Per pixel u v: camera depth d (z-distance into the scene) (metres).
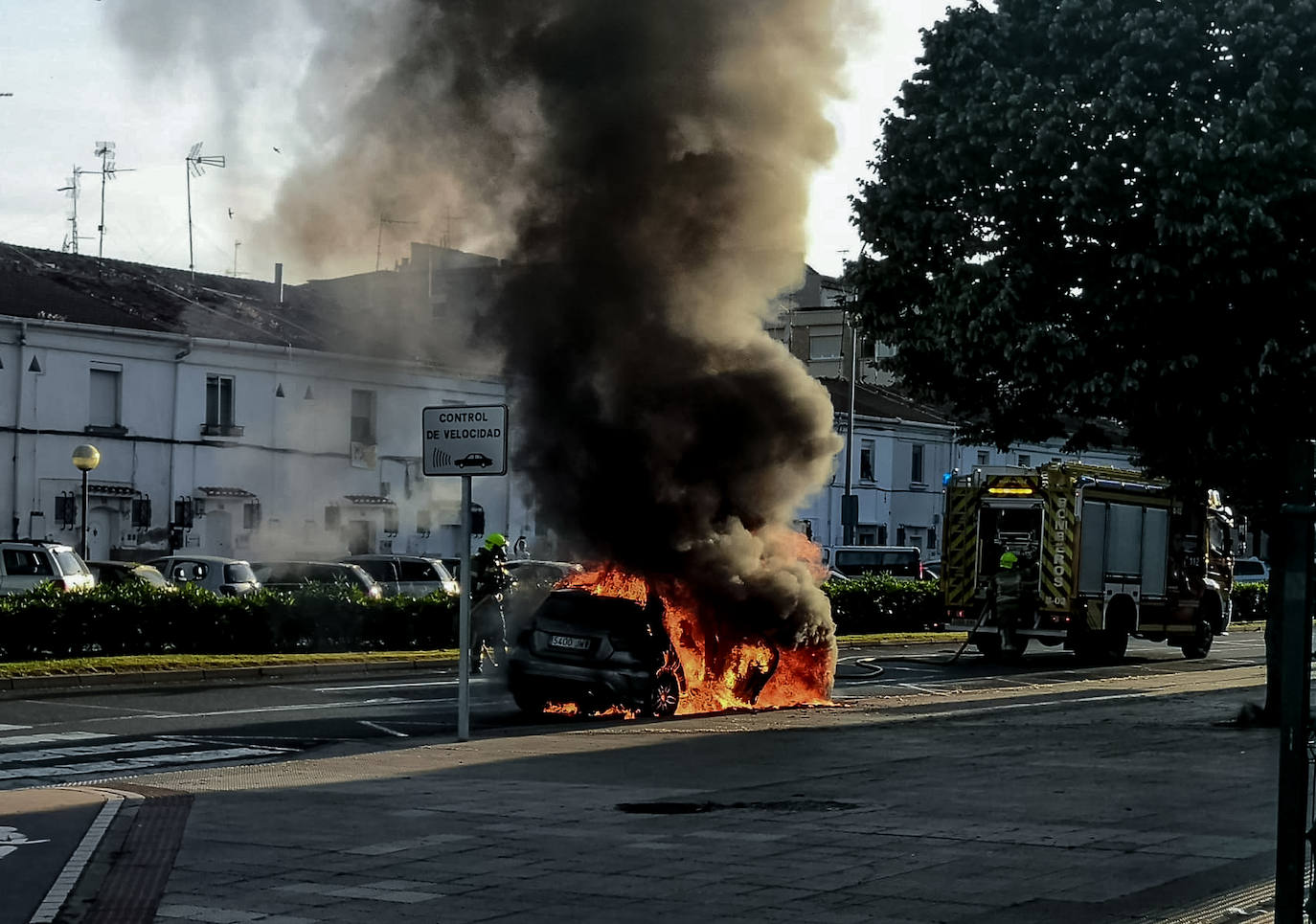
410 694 20.66
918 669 27.67
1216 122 14.89
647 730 16.06
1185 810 10.22
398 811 10.29
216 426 43.69
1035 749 14.08
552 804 10.59
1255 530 17.52
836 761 13.12
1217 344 15.74
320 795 11.05
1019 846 8.79
